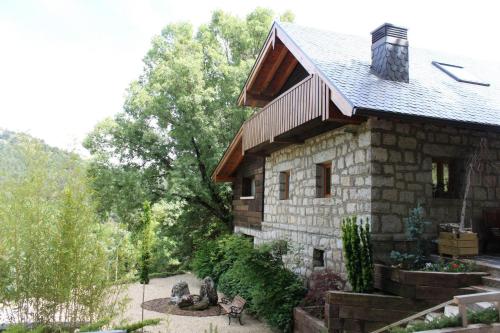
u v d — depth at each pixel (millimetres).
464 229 7117
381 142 7234
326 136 8812
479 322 4520
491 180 7965
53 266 6113
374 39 8508
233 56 19141
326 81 7098
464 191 7750
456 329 4289
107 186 15078
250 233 13258
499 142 8156
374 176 7133
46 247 6219
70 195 6246
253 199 13242
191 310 10008
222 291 12086
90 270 6371
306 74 10383
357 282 6555
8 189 6379
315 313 7578
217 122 16375
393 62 8141
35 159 6574
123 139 16641
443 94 7945
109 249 7168
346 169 7973
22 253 6215
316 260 9195
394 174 7258
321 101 7301
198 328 8484
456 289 5828
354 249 6625
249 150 11578
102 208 14844
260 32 18562
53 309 6227
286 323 7945
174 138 16906
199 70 16250
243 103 12125
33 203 6336
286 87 11453
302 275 9539
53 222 6305
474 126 6930
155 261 17406
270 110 9680
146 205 9375
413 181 7371
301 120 8031
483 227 7750
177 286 10977
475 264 6254
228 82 17000
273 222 11594
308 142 9680
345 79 7348
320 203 8969
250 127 11078
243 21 18609
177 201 16188
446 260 6762
